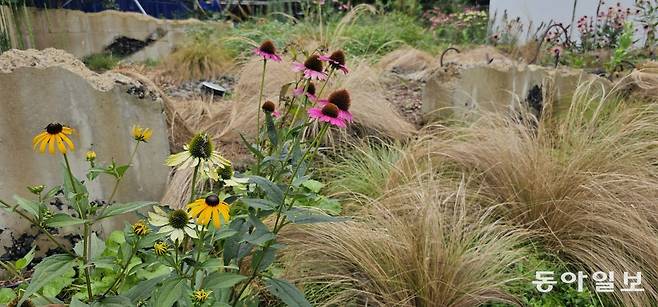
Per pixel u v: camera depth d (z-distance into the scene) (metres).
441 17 8.37
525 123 3.04
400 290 1.80
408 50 5.44
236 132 3.00
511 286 1.95
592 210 2.17
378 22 7.18
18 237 1.97
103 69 5.99
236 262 1.39
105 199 2.07
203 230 1.24
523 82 3.58
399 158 2.69
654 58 5.19
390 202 2.23
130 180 2.13
